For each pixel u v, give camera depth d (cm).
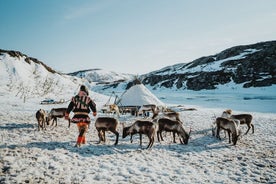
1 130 1298
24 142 1033
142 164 899
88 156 928
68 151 953
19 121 1686
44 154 875
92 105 993
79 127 1007
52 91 5266
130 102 2783
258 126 2020
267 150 1248
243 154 1152
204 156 1090
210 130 1764
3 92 4388
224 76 9494
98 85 14038
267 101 5400
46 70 6769
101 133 1226
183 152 1140
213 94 7806
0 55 6209
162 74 12631
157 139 1402
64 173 726
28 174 682
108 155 972
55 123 1716
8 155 814
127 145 1193
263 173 894
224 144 1355
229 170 908
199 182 761
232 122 1361
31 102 3700
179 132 1312
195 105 4588
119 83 13212
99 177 729
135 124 1198
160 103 2866
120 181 713
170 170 862
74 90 5831
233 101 5569
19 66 5981
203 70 10806
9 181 623
